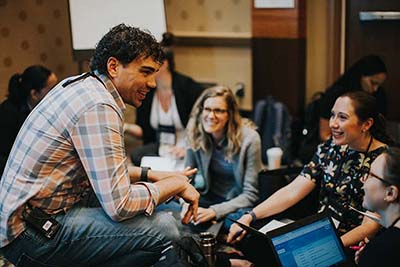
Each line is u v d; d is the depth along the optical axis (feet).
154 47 6.99
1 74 12.98
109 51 6.84
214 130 10.39
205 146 10.66
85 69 14.44
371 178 7.05
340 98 8.83
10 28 13.05
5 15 12.92
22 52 13.33
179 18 16.33
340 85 13.00
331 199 9.11
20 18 13.20
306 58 15.69
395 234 6.61
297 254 7.73
